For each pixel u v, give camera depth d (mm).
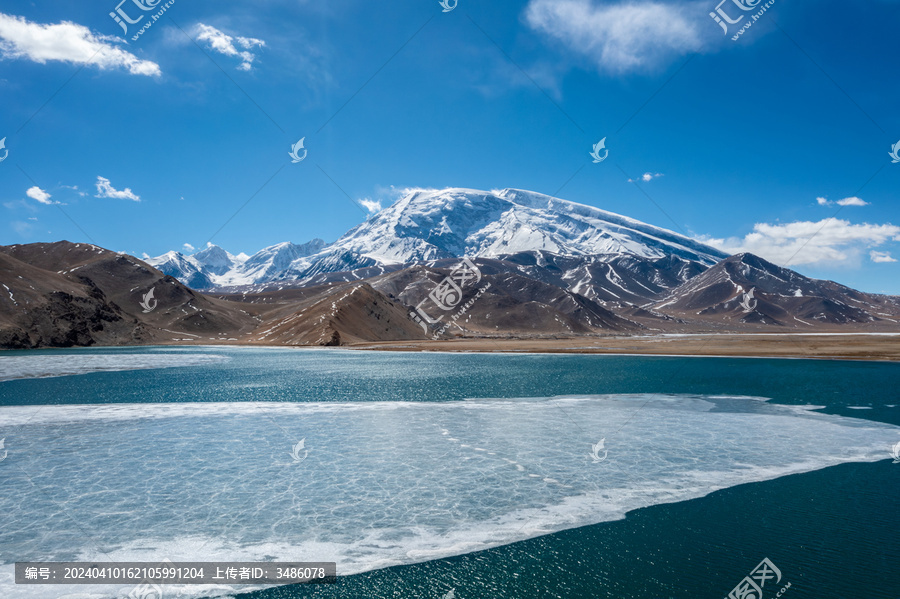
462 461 25375
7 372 68562
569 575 14195
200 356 108062
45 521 17766
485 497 20281
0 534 16719
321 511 18766
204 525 17469
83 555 15320
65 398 46312
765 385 56781
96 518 18031
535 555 15406
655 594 13188
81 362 86562
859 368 79625
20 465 24625
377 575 14242
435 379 63281
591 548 15875
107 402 43969
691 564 14797
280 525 17516
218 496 20297
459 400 45188
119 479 22406
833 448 28047
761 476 23031
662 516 18375
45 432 31875
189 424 34438
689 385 56812
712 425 34156
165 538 16453
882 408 40844
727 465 24781
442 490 21047
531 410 40031
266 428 33125
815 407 41344
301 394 49156
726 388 53938
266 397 47125
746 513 18641
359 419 36250
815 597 12938
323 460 25562
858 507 19203
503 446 28453
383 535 16781
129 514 18406
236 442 29312
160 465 24594
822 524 17609
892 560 14984
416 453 26938
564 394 49281
